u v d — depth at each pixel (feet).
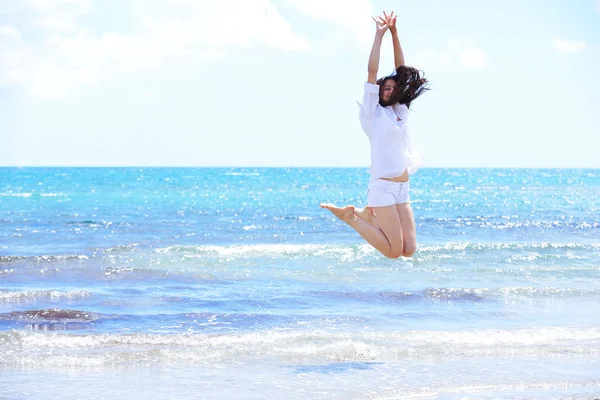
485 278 47.06
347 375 24.25
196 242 68.80
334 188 210.59
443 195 180.14
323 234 77.30
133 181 255.29
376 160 20.15
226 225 86.43
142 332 30.53
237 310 35.58
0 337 28.55
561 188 234.58
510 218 102.22
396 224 20.10
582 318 34.30
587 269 50.90
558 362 26.35
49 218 93.86
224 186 218.18
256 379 23.63
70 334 29.27
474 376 24.32
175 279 45.55
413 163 20.31
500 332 30.45
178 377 23.81
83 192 171.32
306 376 24.08
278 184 239.30
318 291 41.22
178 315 34.01
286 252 58.23
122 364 25.32
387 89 20.15
